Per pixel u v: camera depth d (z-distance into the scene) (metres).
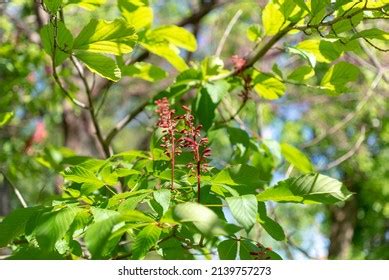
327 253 5.69
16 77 2.52
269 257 1.48
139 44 1.88
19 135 3.35
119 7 1.79
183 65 1.92
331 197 1.44
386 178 5.16
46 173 2.69
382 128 4.64
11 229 1.43
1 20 2.79
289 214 5.48
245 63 1.84
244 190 1.46
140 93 4.48
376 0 1.58
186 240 1.48
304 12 1.65
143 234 1.41
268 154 1.90
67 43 1.57
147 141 3.66
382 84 3.82
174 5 4.72
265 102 3.03
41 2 1.58
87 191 1.52
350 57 2.81
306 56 1.62
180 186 1.50
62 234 1.37
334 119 4.54
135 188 1.53
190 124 1.50
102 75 1.58
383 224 5.91
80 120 3.40
